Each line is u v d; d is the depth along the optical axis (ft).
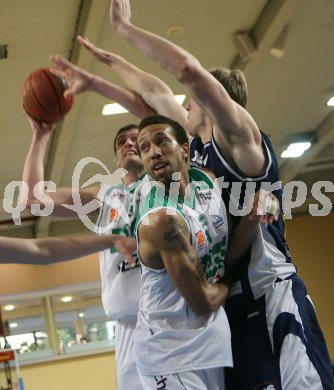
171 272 7.34
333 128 31.48
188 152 8.04
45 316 39.32
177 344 7.56
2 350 29.99
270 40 21.30
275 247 8.34
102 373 37.81
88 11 18.76
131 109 10.15
